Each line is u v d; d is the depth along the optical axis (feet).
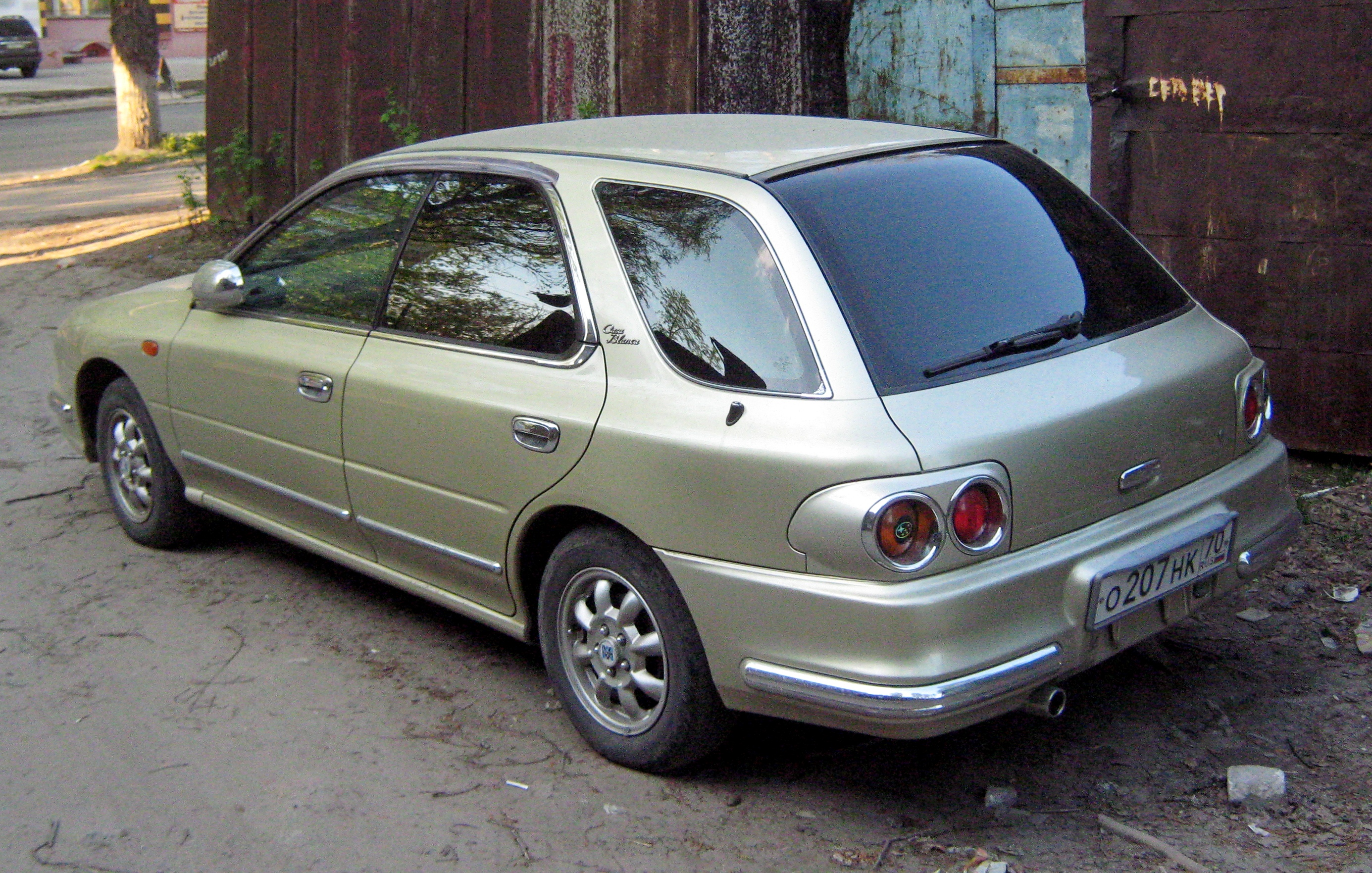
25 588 16.58
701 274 10.95
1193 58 18.63
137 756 12.46
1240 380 11.85
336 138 34.42
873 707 9.62
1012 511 9.89
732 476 10.19
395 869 10.61
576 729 12.66
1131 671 13.64
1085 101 23.26
